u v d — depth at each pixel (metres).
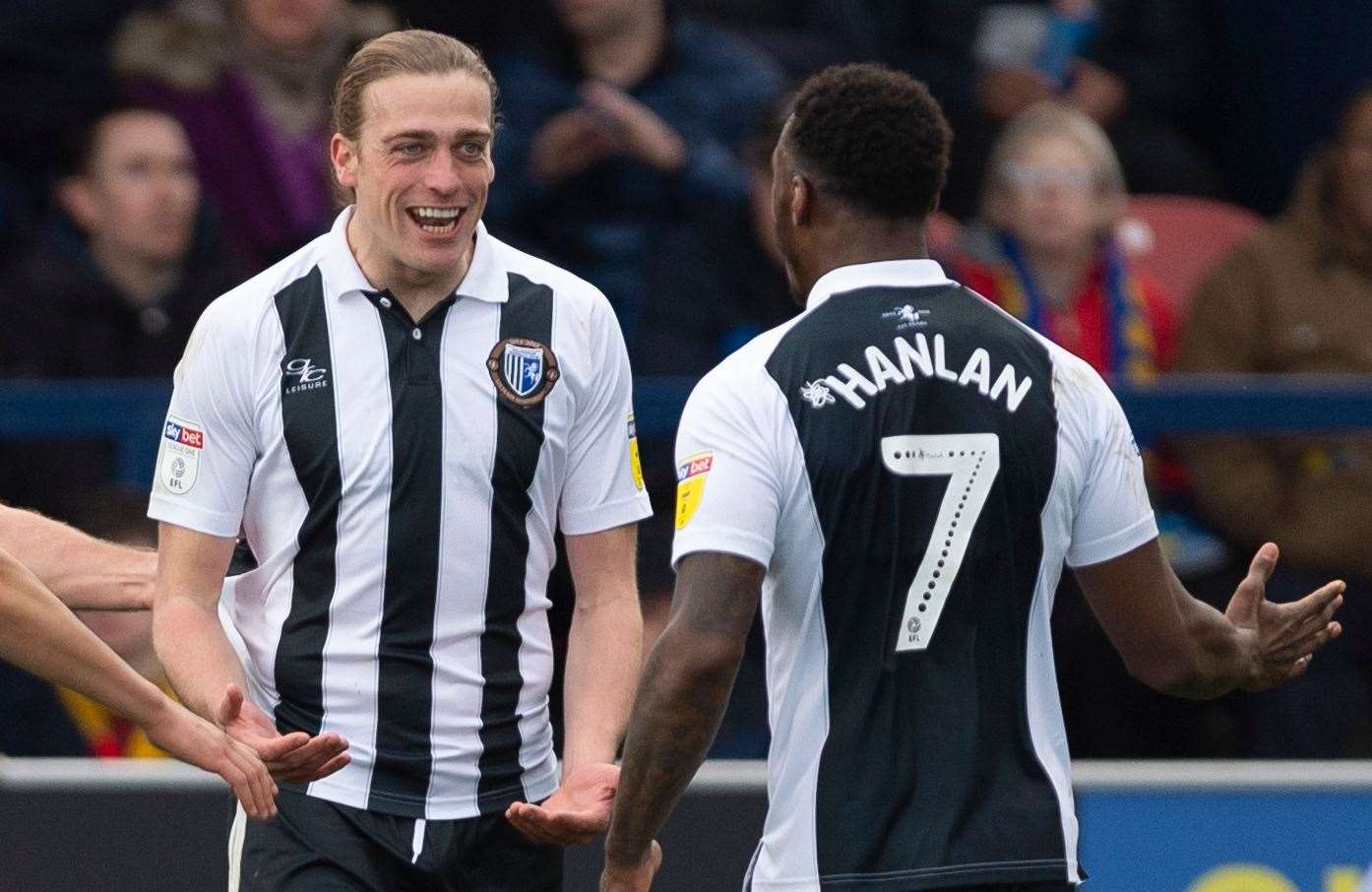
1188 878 14.68
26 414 15.75
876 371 9.90
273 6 18.97
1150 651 10.52
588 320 11.35
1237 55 24.06
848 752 9.77
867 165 10.10
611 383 11.39
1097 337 18.66
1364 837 14.76
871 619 9.80
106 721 15.98
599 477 11.40
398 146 10.62
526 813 10.56
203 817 14.41
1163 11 23.56
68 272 17.69
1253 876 14.69
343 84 10.91
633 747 9.88
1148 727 16.84
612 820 10.20
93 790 14.41
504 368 11.08
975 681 9.82
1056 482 10.02
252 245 19.05
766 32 21.03
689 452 9.91
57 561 12.01
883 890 9.66
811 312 10.11
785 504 9.82
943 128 10.30
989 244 18.70
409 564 10.95
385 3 20.39
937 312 10.12
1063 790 9.98
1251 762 16.02
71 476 15.75
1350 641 17.16
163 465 11.03
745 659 16.31
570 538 11.47
